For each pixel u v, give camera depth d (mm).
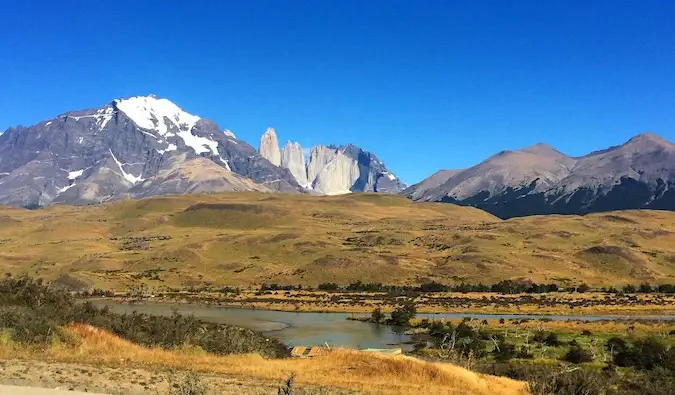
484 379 30266
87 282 165625
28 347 26469
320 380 26094
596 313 126375
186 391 20438
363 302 141875
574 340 84375
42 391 18781
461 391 26203
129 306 129250
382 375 28422
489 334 92125
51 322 30016
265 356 39062
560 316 122562
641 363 63719
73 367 22812
